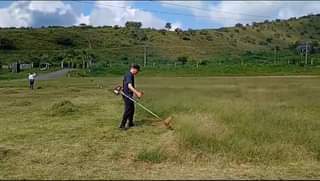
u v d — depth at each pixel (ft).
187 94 55.21
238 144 32.78
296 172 28.12
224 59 261.03
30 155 32.14
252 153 31.58
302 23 458.91
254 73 159.53
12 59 331.57
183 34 417.69
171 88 57.88
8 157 31.50
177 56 347.77
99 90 111.75
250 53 322.14
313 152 32.58
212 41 406.82
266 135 36.60
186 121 40.73
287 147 33.04
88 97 88.74
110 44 395.75
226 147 32.60
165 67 179.93
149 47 382.01
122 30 438.81
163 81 67.36
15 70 268.00
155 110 52.08
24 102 74.43
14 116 54.34
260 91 59.21
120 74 217.36
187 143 33.45
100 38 413.59
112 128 44.19
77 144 36.06
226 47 392.68
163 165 29.60
